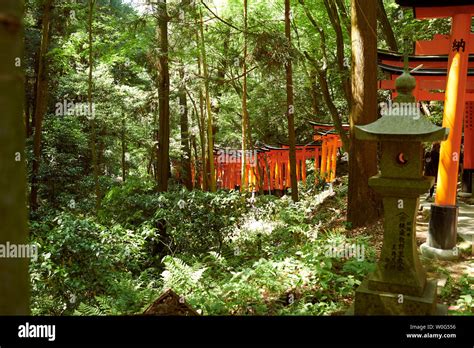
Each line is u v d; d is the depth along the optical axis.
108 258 7.05
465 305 4.42
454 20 6.45
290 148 11.29
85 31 12.24
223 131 20.67
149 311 3.95
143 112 12.66
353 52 8.52
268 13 15.95
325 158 16.50
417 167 3.75
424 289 3.90
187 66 13.56
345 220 9.82
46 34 11.52
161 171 11.37
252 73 18.83
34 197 11.90
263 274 5.52
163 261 6.17
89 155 16.41
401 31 11.38
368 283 3.92
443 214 6.30
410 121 3.71
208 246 9.68
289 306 4.70
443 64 9.62
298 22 15.63
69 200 12.71
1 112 1.06
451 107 6.45
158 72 11.33
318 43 15.86
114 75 17.72
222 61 14.48
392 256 3.85
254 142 21.06
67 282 6.42
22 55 1.14
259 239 9.05
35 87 14.61
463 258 6.23
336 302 4.85
